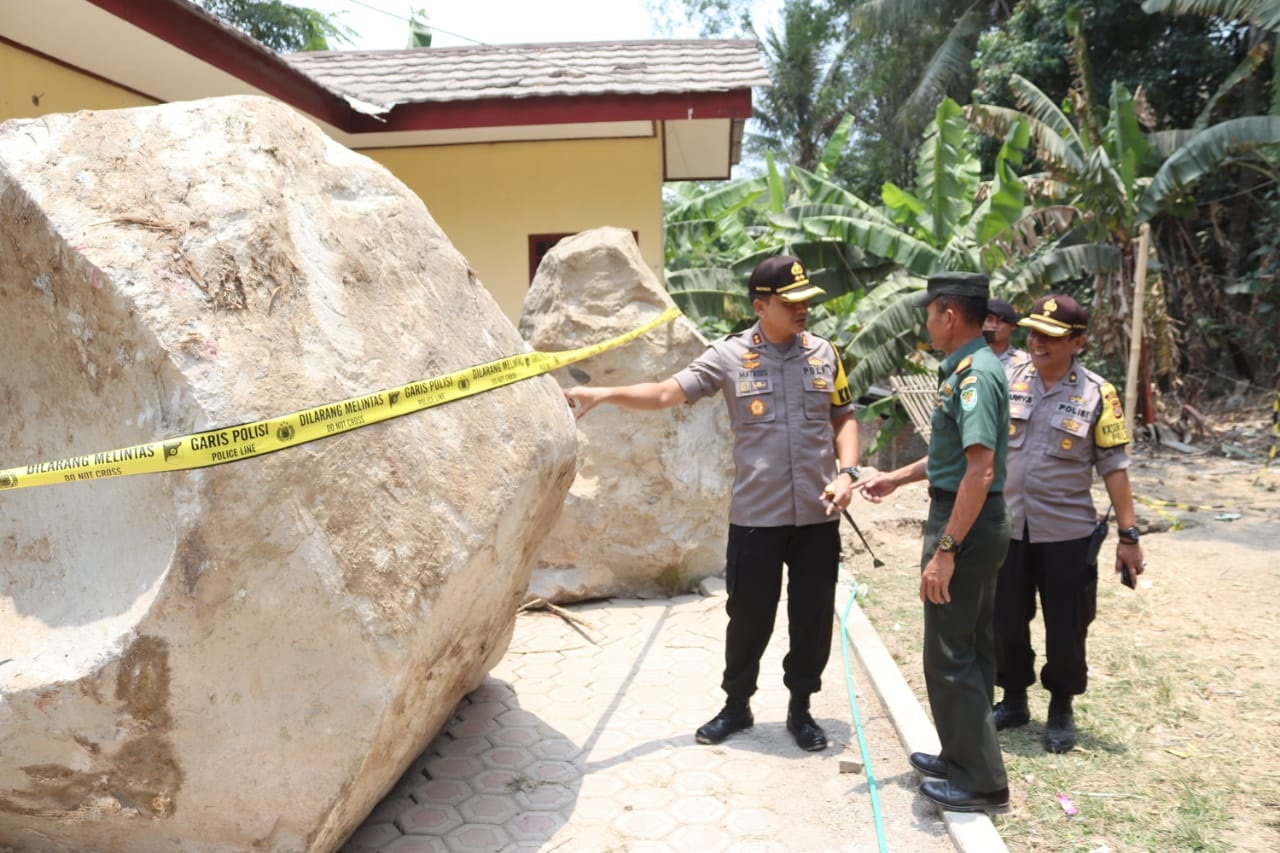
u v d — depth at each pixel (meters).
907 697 3.67
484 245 8.48
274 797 2.21
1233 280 15.02
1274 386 14.13
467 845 2.79
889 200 12.07
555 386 3.24
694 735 3.49
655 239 8.44
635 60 8.95
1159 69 15.78
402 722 2.39
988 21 21.78
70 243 2.05
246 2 19.77
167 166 2.20
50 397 2.31
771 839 2.83
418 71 8.72
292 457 2.10
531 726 3.59
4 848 2.41
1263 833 2.89
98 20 4.98
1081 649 3.43
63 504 2.34
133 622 2.04
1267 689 4.01
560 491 3.17
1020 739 3.59
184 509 2.00
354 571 2.16
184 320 2.04
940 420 2.98
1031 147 15.29
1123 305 11.38
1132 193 11.16
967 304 2.90
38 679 2.06
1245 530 7.06
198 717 2.11
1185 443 11.52
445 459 2.48
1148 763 3.36
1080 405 3.46
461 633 2.60
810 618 3.36
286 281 2.23
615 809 2.99
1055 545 3.44
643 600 5.16
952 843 2.81
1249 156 12.64
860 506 8.03
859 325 11.29
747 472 3.33
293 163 2.43
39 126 2.22
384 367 2.40
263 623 2.08
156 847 2.32
